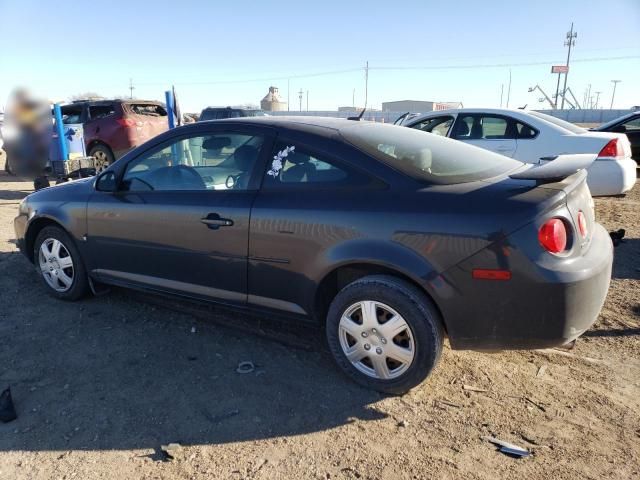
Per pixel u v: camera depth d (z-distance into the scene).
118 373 3.40
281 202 3.29
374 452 2.66
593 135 7.35
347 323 3.15
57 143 9.69
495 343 2.86
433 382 3.29
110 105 12.59
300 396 3.15
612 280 5.02
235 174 3.58
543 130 7.57
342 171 3.20
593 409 3.01
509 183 2.95
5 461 2.59
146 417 2.94
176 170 3.87
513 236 2.69
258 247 3.36
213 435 2.80
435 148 3.48
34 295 4.67
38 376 3.35
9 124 9.72
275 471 2.53
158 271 3.90
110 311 4.34
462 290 2.80
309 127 3.46
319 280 3.18
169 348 3.73
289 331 3.97
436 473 2.51
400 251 2.90
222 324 4.09
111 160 12.48
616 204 8.88
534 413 2.97
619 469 2.53
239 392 3.19
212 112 18.17
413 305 2.91
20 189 11.48
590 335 3.91
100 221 4.12
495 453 2.65
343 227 3.05
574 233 2.78
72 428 2.84
